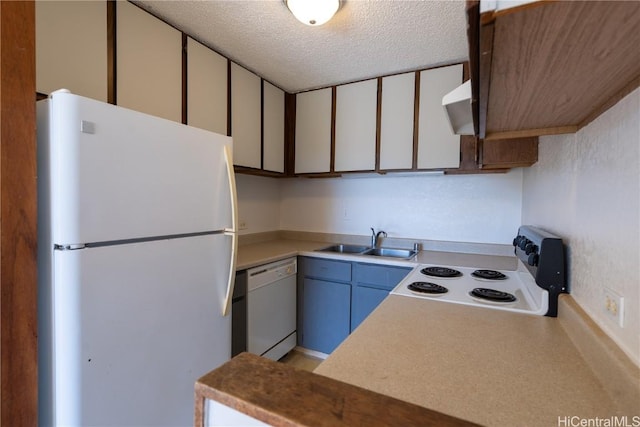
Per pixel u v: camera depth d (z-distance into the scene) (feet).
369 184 9.46
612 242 2.60
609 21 1.34
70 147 3.01
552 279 3.80
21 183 2.89
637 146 2.23
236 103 7.29
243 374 1.77
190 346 4.33
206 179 4.57
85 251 3.13
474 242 8.20
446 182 8.50
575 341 3.09
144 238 3.72
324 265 8.14
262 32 5.95
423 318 3.75
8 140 2.81
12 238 2.85
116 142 3.39
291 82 8.54
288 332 8.12
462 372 2.55
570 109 2.94
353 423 1.37
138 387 3.65
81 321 3.10
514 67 1.91
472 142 7.08
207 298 4.61
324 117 8.83
